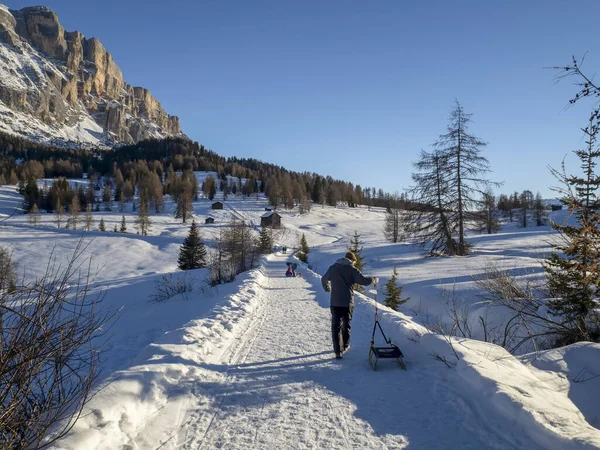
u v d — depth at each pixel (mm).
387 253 34531
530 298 8320
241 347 6344
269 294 14211
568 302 7230
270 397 4141
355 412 3736
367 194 195750
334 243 70562
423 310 13711
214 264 24453
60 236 62875
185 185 139625
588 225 3818
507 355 4891
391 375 4785
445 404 3852
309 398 4102
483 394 3697
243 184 182625
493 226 28562
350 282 5879
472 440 3143
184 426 3484
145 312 15438
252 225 95875
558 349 5262
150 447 3084
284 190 137500
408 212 28984
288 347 6324
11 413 2467
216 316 8492
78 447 2613
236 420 3600
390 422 3512
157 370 4375
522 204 76562
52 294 2732
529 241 34375
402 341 6273
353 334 7395
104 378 3998
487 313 9984
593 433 2826
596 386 4230
